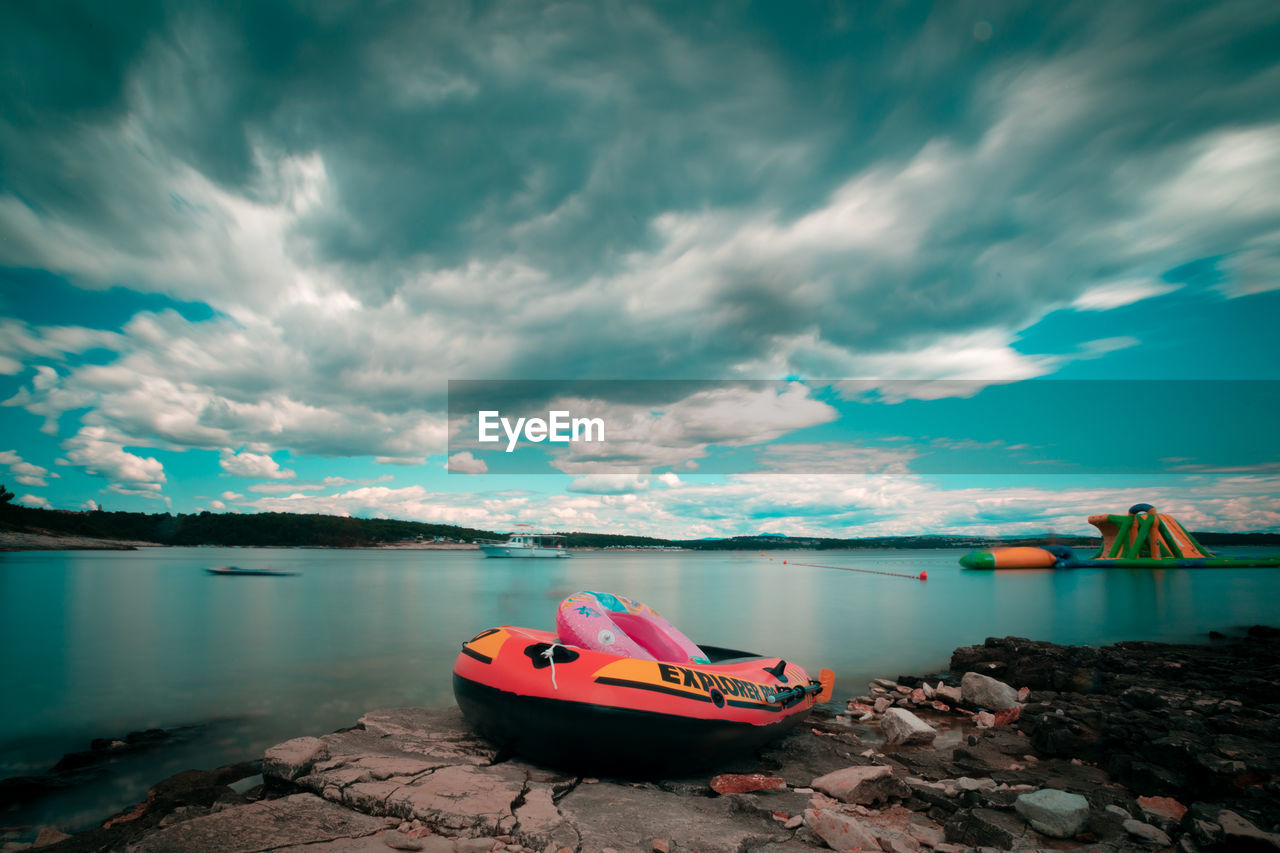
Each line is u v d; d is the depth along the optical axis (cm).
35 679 1373
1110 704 971
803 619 2462
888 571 7394
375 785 538
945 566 9238
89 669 1490
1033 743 807
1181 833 500
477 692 678
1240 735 710
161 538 16412
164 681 1361
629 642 689
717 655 931
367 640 1942
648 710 605
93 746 930
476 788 540
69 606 2991
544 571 7375
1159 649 1556
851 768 638
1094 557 6731
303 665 1535
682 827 500
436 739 718
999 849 478
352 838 458
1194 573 5928
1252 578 5184
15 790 763
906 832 529
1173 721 738
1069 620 2444
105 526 15550
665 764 624
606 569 8306
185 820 488
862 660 1611
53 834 579
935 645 1834
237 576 5644
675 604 3136
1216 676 1177
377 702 1191
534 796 540
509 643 689
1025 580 5209
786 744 787
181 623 2361
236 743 957
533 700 622
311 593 3803
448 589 4219
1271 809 515
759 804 570
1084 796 601
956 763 725
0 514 13462
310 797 533
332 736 717
